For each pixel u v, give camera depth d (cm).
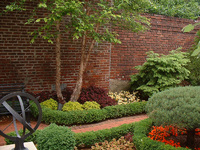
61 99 582
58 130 372
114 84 778
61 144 354
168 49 889
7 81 586
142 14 791
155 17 823
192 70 816
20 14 580
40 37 615
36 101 284
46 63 635
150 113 384
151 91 684
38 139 367
